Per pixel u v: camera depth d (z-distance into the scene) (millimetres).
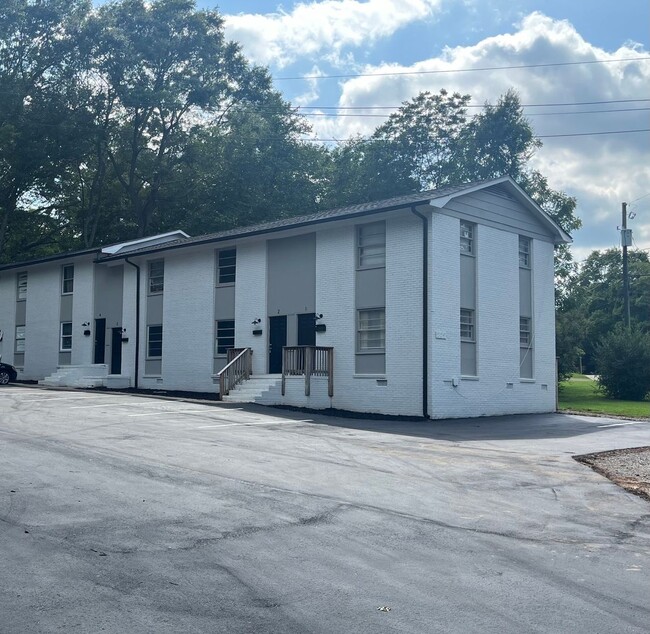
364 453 14406
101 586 6340
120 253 33688
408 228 24094
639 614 6180
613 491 11453
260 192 50562
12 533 7770
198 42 47656
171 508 9125
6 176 44469
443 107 51406
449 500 10352
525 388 27156
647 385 39375
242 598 6188
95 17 44188
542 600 6414
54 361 36156
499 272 26359
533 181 47844
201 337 30062
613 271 83938
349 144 53656
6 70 44156
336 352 25438
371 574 6945
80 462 11844
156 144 50125
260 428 18016
